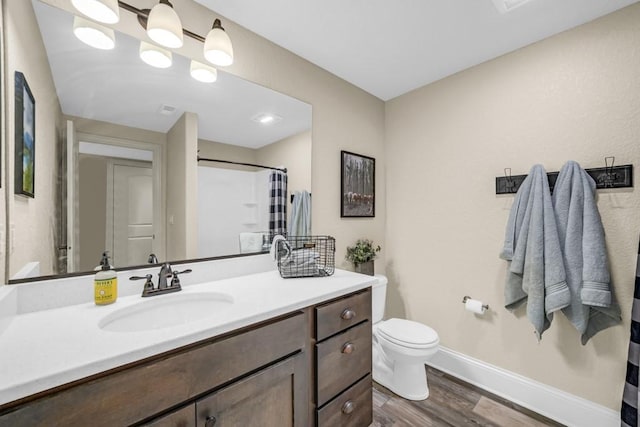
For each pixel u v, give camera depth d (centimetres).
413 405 176
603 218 150
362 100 237
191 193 144
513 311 182
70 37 110
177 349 80
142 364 73
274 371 100
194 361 81
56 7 107
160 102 134
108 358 67
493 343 192
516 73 182
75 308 103
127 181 125
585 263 143
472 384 199
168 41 117
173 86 138
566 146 162
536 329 153
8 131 89
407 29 163
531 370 175
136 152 127
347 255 223
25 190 96
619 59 146
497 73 191
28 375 60
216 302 124
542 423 161
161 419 74
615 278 146
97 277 106
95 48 116
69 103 110
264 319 99
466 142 206
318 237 197
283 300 112
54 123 106
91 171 115
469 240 204
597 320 149
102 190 118
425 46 179
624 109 145
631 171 143
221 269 152
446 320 217
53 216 105
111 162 120
